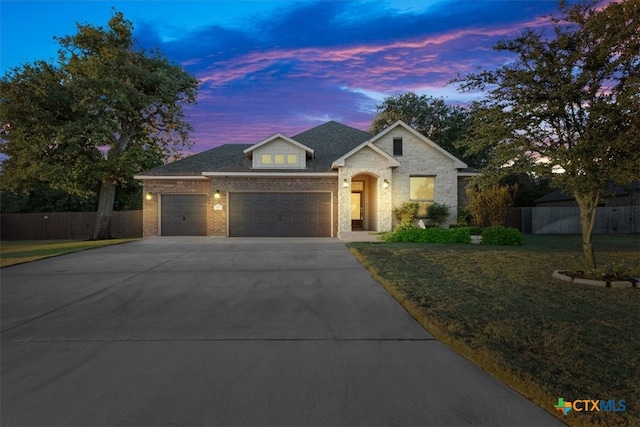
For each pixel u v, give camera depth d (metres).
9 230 26.61
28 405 3.24
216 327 5.27
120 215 26.14
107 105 20.38
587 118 7.48
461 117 28.33
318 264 10.23
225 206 18.56
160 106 22.83
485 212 15.99
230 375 3.76
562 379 3.46
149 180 19.27
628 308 5.79
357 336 4.86
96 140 19.62
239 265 10.15
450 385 3.52
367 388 3.47
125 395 3.39
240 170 18.44
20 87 19.45
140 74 21.31
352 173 17.53
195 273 9.11
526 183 35.62
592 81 7.55
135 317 5.78
